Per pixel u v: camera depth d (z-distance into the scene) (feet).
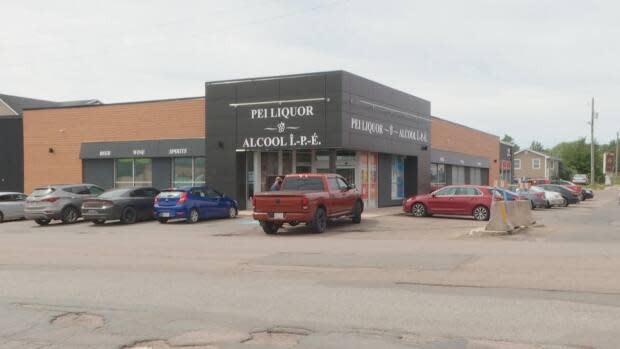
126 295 28.32
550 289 27.53
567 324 21.38
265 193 57.62
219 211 76.59
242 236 56.75
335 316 23.31
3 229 70.59
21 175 108.47
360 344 19.56
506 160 193.26
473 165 151.74
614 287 27.78
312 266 35.99
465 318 22.49
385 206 97.66
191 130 94.12
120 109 99.60
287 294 27.76
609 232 56.34
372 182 93.09
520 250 41.34
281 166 87.76
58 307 26.07
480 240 49.32
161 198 72.08
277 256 40.52
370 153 92.22
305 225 67.15
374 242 48.73
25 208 75.66
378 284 29.78
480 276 31.17
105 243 51.26
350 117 80.84
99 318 24.03
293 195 56.49
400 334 20.59
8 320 24.00
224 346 19.86
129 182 99.40
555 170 305.94
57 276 34.17
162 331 21.85
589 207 115.65
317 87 80.07
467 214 74.38
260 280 31.71
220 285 30.40
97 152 100.63
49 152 105.29
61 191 76.33
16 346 20.47
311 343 19.85
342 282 30.60
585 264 34.40
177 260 39.73
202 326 22.39
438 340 19.77
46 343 20.77
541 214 90.58
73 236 58.90
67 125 104.01
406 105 100.68
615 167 363.35
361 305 25.11
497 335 20.16
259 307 25.20
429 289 28.17
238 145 85.46
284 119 82.12
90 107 102.17
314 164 87.10
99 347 20.21
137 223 74.28
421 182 107.34
